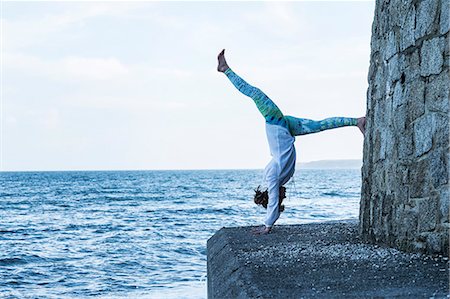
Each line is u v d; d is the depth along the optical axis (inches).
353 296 169.0
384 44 258.2
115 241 958.4
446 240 214.1
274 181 290.5
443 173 213.6
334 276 194.9
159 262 728.3
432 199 219.5
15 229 1208.8
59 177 6688.0
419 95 225.5
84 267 703.7
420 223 225.8
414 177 228.7
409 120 231.8
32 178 6200.8
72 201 2208.4
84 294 553.0
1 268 705.0
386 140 252.5
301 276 197.2
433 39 217.2
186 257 767.7
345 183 4212.6
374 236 262.7
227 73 286.7
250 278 197.8
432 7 217.6
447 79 210.8
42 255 807.7
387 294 169.3
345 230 310.3
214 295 229.6
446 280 183.2
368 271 200.1
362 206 278.1
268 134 285.1
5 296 552.4
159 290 553.0
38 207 1888.5
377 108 265.1
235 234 303.6
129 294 540.7
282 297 172.1
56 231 1156.5
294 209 1579.7
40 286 599.2
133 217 1462.8
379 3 267.0
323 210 1536.7
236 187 3663.9
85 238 1020.5
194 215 1501.0
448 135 211.0
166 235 1037.8
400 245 238.1
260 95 281.1
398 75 240.4
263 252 245.0
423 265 205.2
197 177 6732.3
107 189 3366.1
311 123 284.0
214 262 270.2
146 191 3085.6
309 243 267.6
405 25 235.3
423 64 223.3
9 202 2161.7
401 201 237.9
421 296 166.4
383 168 256.1
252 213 1557.6
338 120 283.0
